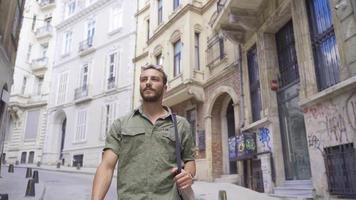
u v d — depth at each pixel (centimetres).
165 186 211
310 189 789
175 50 1702
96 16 2947
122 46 2556
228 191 972
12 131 3328
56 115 3044
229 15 1123
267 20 1054
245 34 1240
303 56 852
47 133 3064
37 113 3269
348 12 674
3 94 1052
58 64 3231
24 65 3466
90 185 1214
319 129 760
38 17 3684
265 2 1075
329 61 770
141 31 2438
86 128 2636
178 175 208
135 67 2384
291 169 936
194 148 239
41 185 1115
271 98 1024
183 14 1619
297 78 941
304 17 861
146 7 2408
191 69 1507
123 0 2698
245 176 1149
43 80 3391
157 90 237
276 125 998
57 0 3569
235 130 1273
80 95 2803
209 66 1508
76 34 3133
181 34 1605
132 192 210
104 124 2472
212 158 1409
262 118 1045
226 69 1363
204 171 1424
